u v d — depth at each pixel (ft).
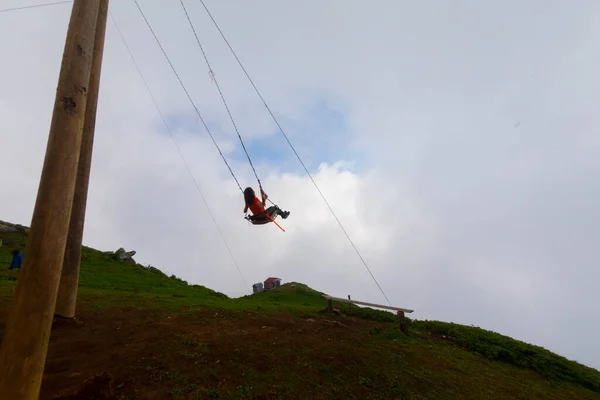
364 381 23.20
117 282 63.52
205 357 22.89
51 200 15.84
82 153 32.22
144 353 22.63
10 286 41.78
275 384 20.79
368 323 41.45
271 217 34.17
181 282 86.48
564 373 38.27
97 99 34.40
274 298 78.43
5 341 14.14
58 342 24.31
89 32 18.85
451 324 49.14
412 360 29.22
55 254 15.62
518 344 44.04
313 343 28.53
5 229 101.76
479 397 25.13
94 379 18.62
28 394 13.92
